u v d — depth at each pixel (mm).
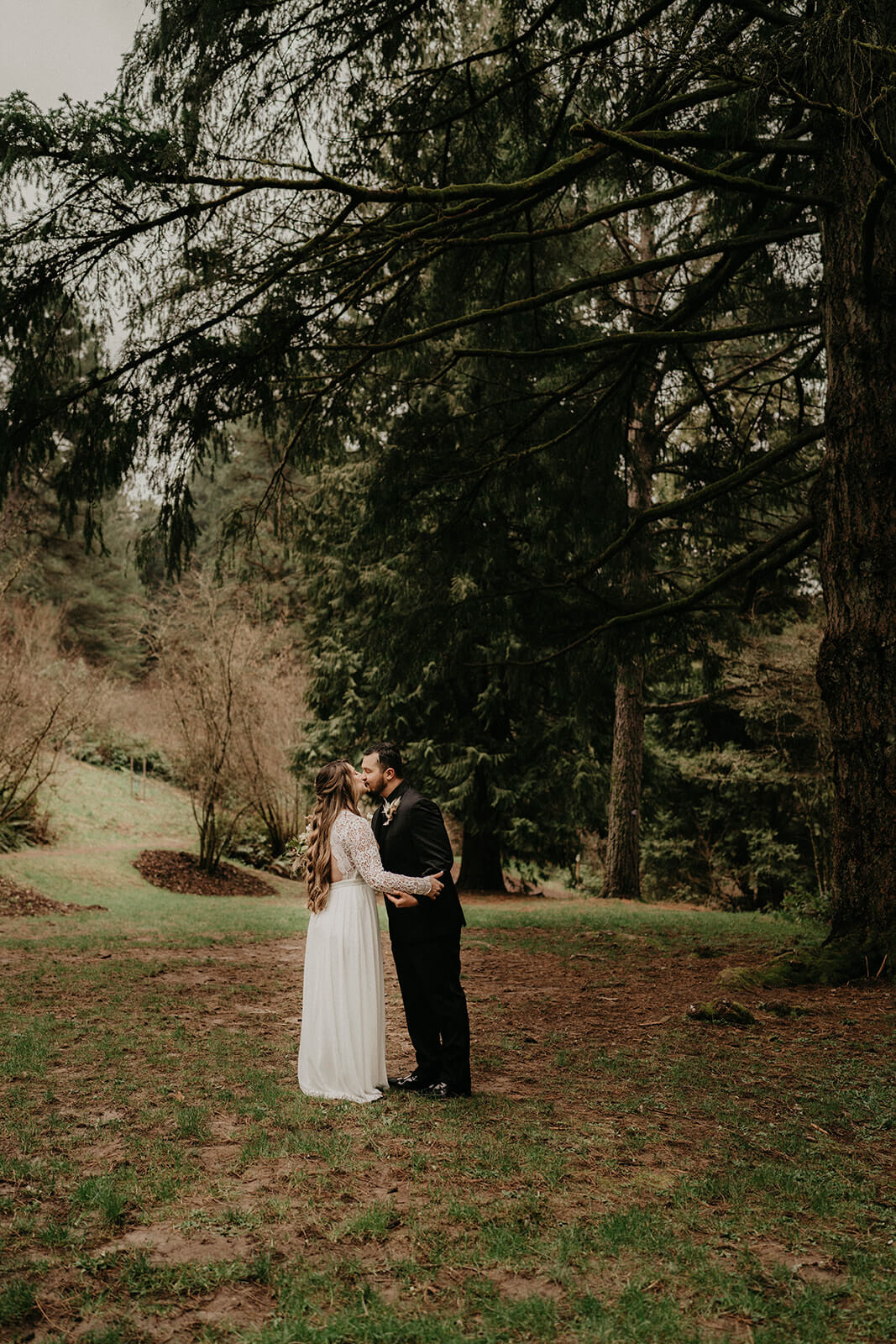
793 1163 3859
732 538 12680
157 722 23953
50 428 7863
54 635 22016
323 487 18875
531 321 9984
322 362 8938
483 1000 7203
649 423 12789
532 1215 3299
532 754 19250
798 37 6195
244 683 19422
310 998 4738
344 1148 3885
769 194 7504
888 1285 2852
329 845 4805
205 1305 2734
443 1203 3402
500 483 10047
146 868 18109
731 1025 6242
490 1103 4570
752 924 12531
